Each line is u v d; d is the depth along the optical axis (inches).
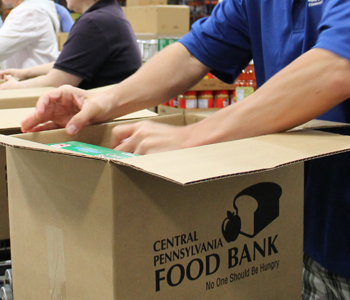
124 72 86.3
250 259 27.2
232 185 25.6
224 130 28.9
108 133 39.6
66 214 24.7
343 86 27.0
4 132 40.1
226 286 26.3
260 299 28.1
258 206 27.0
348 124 31.9
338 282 37.8
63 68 80.4
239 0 43.5
